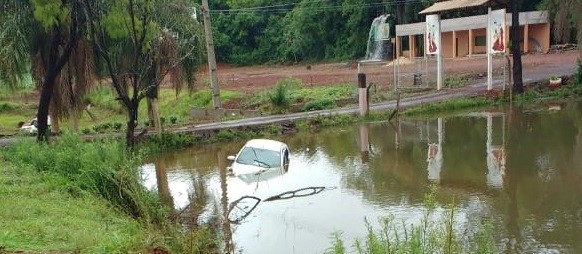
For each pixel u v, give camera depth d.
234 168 16.95
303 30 74.06
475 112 27.56
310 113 28.66
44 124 18.17
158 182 16.61
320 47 75.62
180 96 42.28
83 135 23.11
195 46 23.72
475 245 10.24
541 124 23.45
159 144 21.84
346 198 14.12
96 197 11.51
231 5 84.81
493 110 27.75
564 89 30.70
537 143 19.92
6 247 7.03
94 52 20.39
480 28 50.59
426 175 16.33
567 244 10.59
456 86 34.38
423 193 14.40
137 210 11.26
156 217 11.02
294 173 16.92
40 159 13.88
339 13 71.69
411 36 56.34
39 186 11.62
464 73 39.31
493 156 18.36
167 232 9.89
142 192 11.38
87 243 7.57
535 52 49.59
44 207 9.79
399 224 11.85
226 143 22.97
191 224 12.03
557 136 20.91
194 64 24.95
